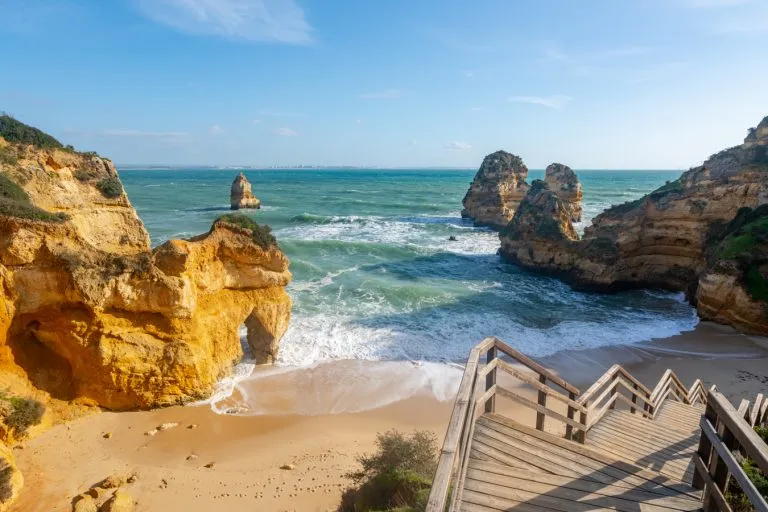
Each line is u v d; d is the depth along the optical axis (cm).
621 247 3456
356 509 1098
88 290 1547
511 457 613
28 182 1759
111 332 1602
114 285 1588
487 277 3806
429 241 5272
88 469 1362
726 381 2033
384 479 1138
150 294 1634
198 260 1786
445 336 2445
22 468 1339
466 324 2631
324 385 1931
